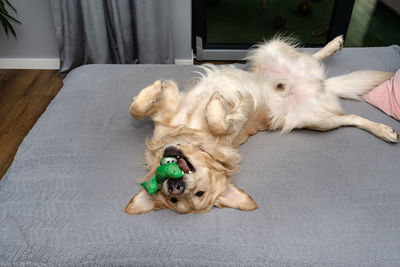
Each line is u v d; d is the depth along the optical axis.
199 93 1.23
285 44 1.42
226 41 2.32
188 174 1.00
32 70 2.20
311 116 1.27
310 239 1.02
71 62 2.05
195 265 0.99
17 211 1.08
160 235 1.03
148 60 2.04
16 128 1.80
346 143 1.25
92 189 1.13
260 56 1.40
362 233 1.02
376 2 2.42
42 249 1.01
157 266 1.00
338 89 1.35
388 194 1.11
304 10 2.47
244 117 1.19
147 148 1.19
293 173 1.17
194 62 2.32
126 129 1.30
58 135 1.28
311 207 1.09
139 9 1.86
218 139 1.15
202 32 2.17
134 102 1.16
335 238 1.02
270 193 1.12
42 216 1.07
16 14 2.01
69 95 1.42
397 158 1.20
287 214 1.07
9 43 2.11
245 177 1.17
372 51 1.58
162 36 1.98
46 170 1.18
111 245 1.01
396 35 2.33
